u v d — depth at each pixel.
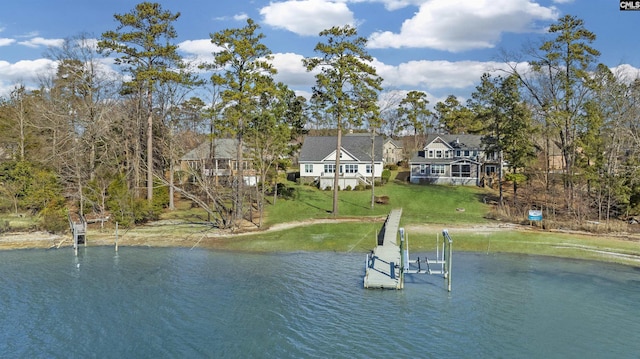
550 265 35.22
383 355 20.88
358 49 50.66
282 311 26.27
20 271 34.66
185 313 26.14
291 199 63.06
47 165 55.41
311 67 51.75
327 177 70.38
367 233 46.16
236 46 46.06
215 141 72.44
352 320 24.88
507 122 60.97
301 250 40.72
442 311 26.02
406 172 86.69
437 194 65.25
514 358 20.50
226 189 57.09
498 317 25.06
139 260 37.81
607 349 21.31
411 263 35.31
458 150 75.88
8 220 50.00
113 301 28.14
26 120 63.56
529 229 46.38
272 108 53.84
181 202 62.06
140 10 51.22
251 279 32.44
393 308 26.55
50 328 24.19
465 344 21.89
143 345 22.19
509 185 71.12
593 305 26.77
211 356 21.05
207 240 44.22
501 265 35.31
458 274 33.06
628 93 53.03
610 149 52.56
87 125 53.69
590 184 49.84
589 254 37.91
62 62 55.47
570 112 53.41
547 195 56.75
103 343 22.45
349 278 32.44
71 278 32.88
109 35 51.28
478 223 49.53
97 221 49.66
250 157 53.91
